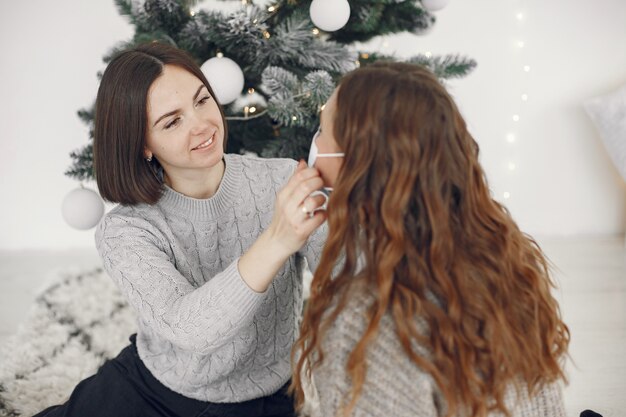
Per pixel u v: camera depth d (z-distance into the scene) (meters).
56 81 3.35
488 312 0.88
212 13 2.03
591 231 3.55
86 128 3.37
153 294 1.20
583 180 3.51
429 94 0.87
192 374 1.33
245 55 2.10
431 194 0.87
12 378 2.01
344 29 2.21
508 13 3.42
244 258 1.07
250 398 1.39
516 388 0.91
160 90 1.24
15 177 3.39
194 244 1.38
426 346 0.87
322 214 1.00
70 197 1.95
